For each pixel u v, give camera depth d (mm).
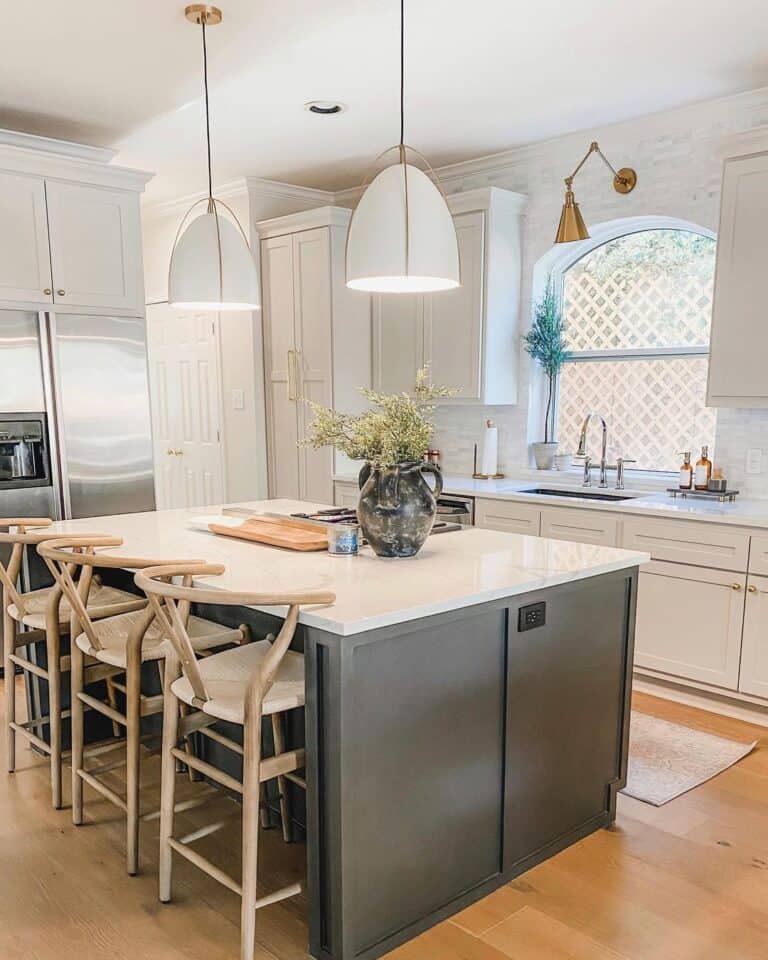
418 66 3158
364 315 4895
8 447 3734
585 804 2391
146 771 2814
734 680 3184
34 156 3686
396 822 1857
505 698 2080
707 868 2238
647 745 3014
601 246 4324
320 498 4891
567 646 2250
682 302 4020
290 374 4926
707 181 3688
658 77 3287
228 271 2619
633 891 2129
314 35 2859
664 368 4113
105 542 2330
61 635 2723
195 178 4918
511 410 4621
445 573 2141
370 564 2264
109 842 2352
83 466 4000
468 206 4297
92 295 3971
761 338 3217
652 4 2629
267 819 2436
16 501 3766
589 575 2223
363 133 4027
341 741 1716
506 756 2107
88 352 3980
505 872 2152
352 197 5203
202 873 2191
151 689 2945
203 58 3070
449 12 2684
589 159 4105
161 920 1991
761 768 2838
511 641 2064
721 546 3166
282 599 1665
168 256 5742
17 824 2447
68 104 3568
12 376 3729
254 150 4309
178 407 5832
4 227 3645
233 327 5219
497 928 1975
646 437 4219
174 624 1786
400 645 1814
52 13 2668
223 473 5461
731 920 2012
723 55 3064
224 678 2021
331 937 1808
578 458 4285
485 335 4309
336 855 1764
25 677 3016
